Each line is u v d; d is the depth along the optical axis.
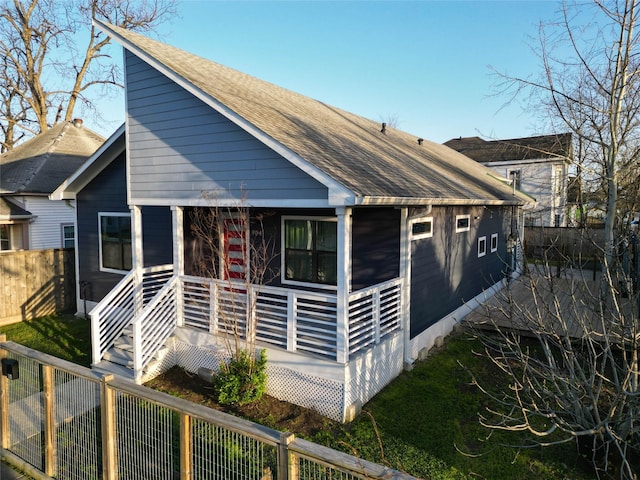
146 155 8.39
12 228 15.78
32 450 5.01
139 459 4.20
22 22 22.55
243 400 6.47
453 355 8.90
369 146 10.01
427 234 8.97
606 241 6.95
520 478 4.98
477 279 12.59
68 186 11.23
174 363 8.11
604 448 4.97
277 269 9.44
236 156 7.23
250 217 9.58
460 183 11.15
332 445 5.53
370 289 6.85
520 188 25.58
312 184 6.46
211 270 9.88
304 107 11.05
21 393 5.36
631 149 9.35
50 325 11.10
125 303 9.68
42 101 23.88
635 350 4.31
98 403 5.70
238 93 8.32
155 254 10.56
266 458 4.46
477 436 5.83
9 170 17.03
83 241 11.92
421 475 4.93
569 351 5.04
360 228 8.49
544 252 5.48
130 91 8.48
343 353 6.16
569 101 9.03
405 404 6.71
